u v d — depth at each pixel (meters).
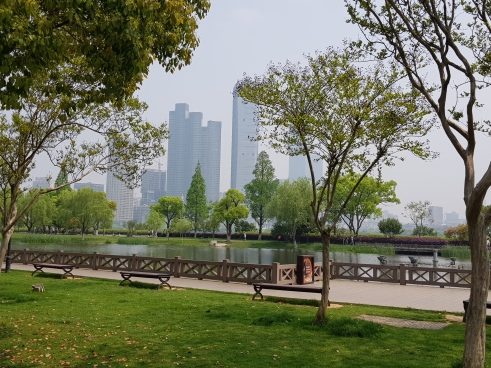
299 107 10.82
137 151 13.92
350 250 59.94
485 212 6.79
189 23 8.80
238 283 19.84
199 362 7.59
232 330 10.12
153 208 92.00
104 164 13.84
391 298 16.23
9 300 14.23
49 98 11.67
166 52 8.63
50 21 6.86
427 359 7.91
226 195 77.06
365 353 8.30
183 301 14.23
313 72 10.73
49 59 7.04
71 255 25.23
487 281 6.69
